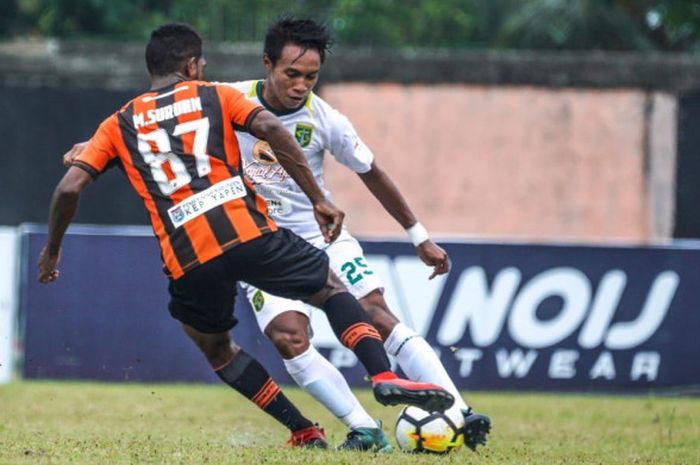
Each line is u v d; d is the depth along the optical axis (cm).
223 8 6378
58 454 1912
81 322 3884
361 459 1841
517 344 3962
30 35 7031
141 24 6675
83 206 5100
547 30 6538
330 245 2130
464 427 2005
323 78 5334
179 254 1802
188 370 3903
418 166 5384
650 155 5362
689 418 3173
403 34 6850
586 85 5378
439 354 3934
